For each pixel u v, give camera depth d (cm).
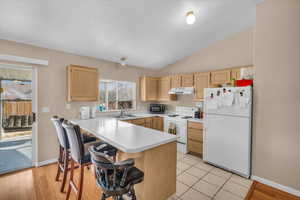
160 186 162
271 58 211
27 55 253
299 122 190
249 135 227
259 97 222
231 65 334
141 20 237
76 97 280
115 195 115
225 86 279
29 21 204
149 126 397
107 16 216
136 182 126
